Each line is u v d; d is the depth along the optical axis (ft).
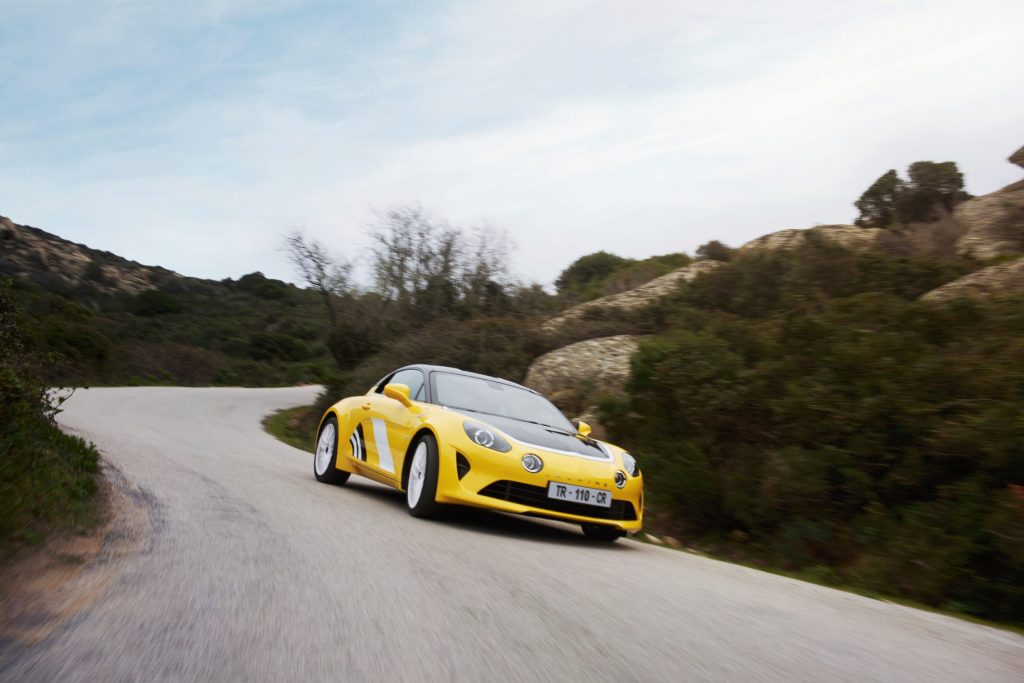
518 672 8.43
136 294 210.59
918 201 75.00
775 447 26.68
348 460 24.45
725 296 54.75
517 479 18.15
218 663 7.88
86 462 18.97
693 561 18.85
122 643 8.24
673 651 9.82
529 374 55.06
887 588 19.10
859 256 48.75
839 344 26.43
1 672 7.18
